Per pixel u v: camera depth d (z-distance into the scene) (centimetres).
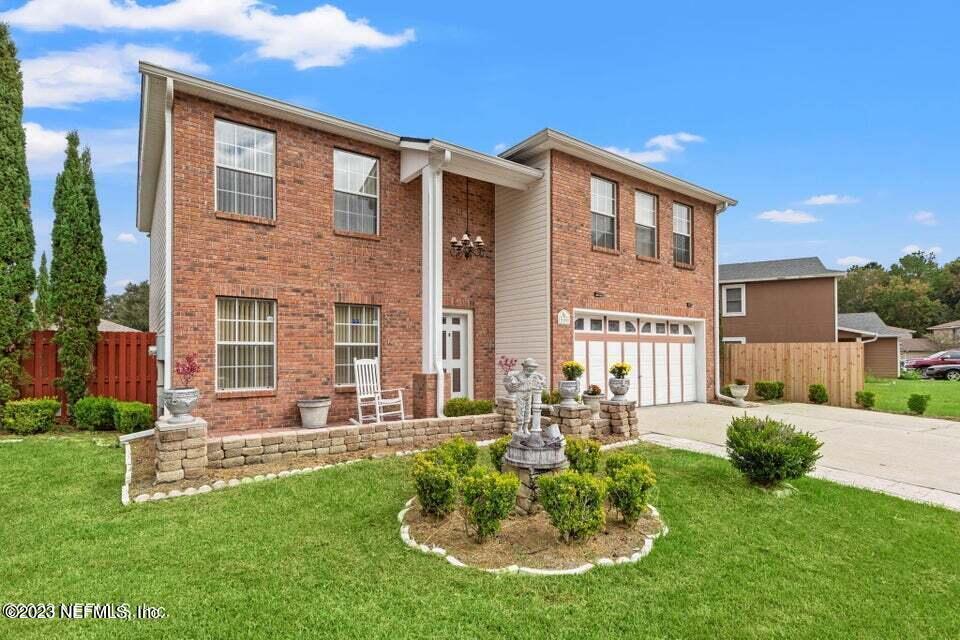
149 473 647
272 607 351
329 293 985
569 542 454
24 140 1012
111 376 1062
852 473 721
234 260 884
